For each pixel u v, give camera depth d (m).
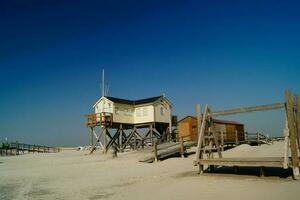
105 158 31.09
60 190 13.55
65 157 37.09
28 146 57.78
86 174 19.08
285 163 12.62
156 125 46.38
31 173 20.94
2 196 12.66
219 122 37.03
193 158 25.84
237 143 36.22
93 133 42.06
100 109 43.59
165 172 18.27
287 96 13.10
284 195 9.62
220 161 14.69
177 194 10.93
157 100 44.62
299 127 13.04
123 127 45.66
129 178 16.36
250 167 17.36
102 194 12.10
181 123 39.72
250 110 14.83
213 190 11.18
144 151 31.36
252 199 9.38
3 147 54.41
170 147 29.88
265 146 38.59
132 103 45.22
